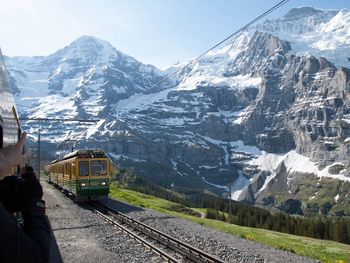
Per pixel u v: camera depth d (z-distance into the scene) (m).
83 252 19.83
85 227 27.67
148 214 36.28
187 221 33.41
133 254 19.33
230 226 45.62
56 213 34.56
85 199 43.19
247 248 22.34
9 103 7.48
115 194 67.00
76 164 43.06
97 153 44.00
